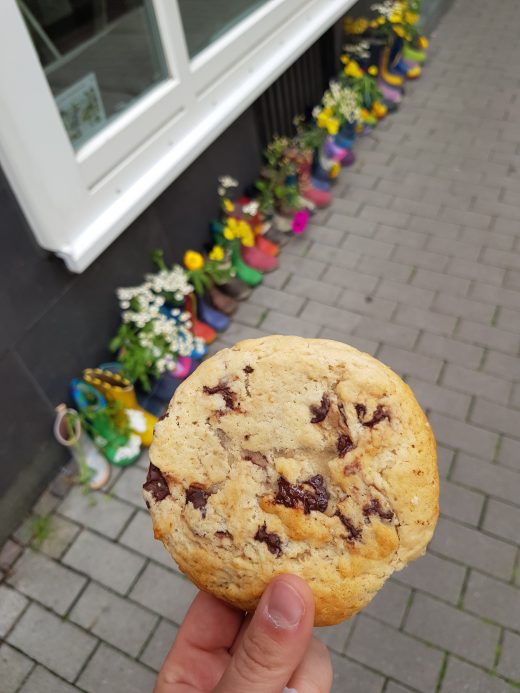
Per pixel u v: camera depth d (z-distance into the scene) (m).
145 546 0.42
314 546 0.18
